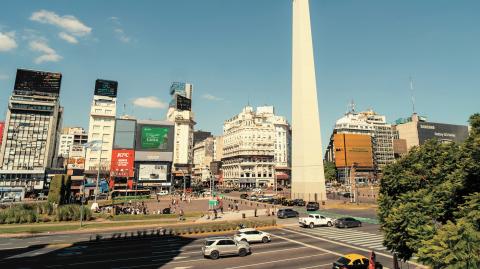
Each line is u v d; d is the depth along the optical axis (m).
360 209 60.66
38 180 110.81
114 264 21.78
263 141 156.00
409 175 17.97
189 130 153.00
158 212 53.09
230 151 168.25
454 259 9.31
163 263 22.06
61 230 37.06
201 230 35.53
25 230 35.94
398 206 16.94
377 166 192.62
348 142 180.25
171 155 117.38
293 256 24.14
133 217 47.12
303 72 77.25
